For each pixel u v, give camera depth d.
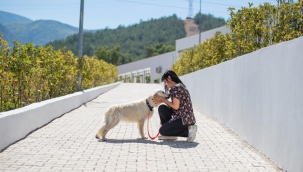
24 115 8.67
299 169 5.48
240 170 6.22
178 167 6.34
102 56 98.81
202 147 7.95
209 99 13.05
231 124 9.96
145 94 24.80
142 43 134.12
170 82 8.54
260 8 11.45
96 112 13.73
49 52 13.75
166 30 144.25
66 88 16.38
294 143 5.68
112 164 6.45
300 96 5.49
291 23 10.02
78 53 18.36
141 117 8.62
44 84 13.17
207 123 11.35
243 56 8.80
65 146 7.79
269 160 6.86
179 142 8.45
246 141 8.47
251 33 11.45
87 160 6.70
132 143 8.24
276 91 6.54
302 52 5.46
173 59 60.12
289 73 5.94
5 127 7.47
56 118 11.82
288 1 10.38
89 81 21.41
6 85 10.48
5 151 7.25
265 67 7.18
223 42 14.77
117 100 19.56
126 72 73.88
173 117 8.49
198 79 15.56
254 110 7.89
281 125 6.27
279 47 6.44
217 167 6.38
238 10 12.02
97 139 8.61
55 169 6.07
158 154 7.25
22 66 10.89
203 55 19.78
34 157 6.83
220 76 11.32
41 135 8.93
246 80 8.52
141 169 6.17
